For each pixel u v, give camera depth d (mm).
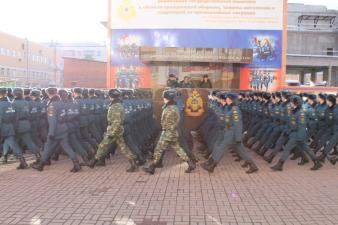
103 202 6066
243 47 16328
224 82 16125
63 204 5953
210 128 10008
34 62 55562
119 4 16391
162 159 9125
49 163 8820
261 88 16391
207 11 16203
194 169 8430
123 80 16500
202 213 5609
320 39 40406
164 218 5387
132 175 7910
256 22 16297
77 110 8617
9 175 7840
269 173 8273
